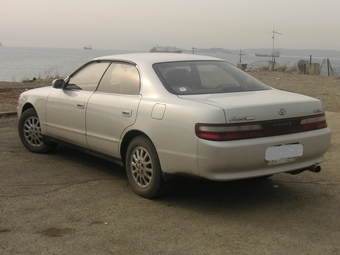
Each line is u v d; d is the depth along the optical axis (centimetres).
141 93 512
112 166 643
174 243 394
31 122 705
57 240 398
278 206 489
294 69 2797
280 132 454
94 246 387
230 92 509
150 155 488
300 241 402
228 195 524
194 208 480
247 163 436
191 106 447
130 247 386
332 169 627
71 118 607
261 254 376
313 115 482
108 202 495
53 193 522
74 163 655
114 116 531
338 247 391
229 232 419
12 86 1636
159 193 493
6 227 426
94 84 590
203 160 430
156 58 552
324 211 476
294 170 475
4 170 611
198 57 579
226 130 427
